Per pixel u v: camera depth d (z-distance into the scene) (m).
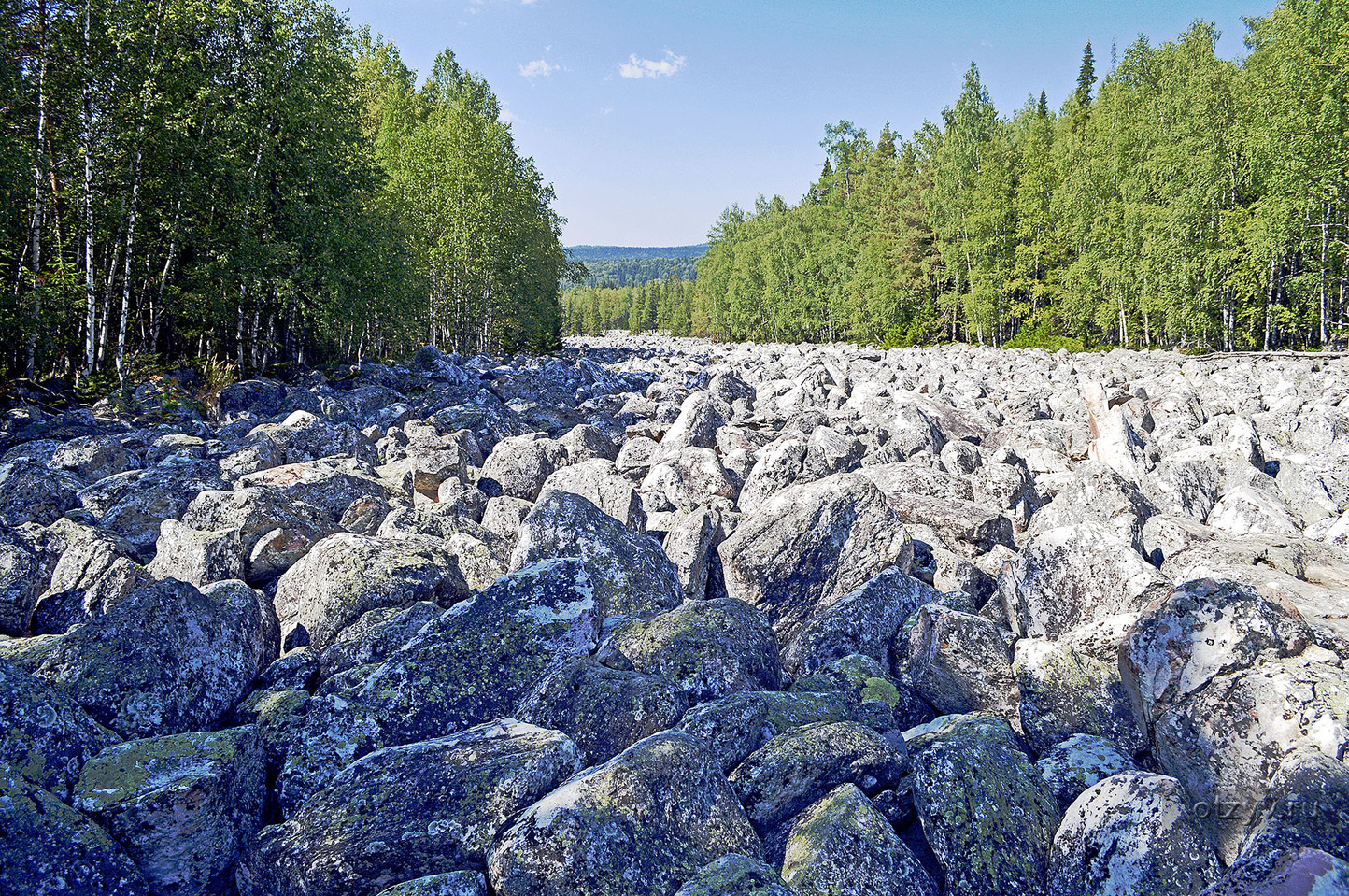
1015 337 57.34
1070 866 3.90
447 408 18.19
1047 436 14.16
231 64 24.61
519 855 3.66
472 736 4.60
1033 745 5.20
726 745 4.71
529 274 53.34
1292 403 15.90
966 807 4.12
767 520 8.02
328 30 27.42
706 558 8.11
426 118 48.41
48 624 6.98
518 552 7.24
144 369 21.91
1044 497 11.15
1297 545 7.16
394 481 11.66
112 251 23.09
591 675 5.12
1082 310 52.00
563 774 4.34
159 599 5.52
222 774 4.22
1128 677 5.05
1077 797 4.32
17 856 3.62
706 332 138.88
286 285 25.00
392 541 7.48
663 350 56.03
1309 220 37.62
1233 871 3.46
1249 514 8.80
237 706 5.58
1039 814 4.21
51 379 19.92
